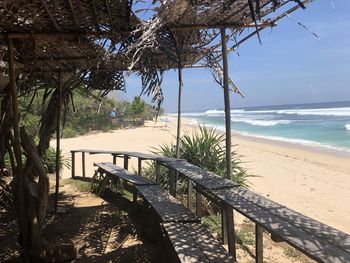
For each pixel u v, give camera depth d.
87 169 12.02
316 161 15.50
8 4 3.36
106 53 4.12
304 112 67.06
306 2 3.65
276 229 2.83
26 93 6.62
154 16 3.80
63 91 6.34
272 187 10.39
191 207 5.98
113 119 30.73
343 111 60.09
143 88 3.87
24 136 4.41
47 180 4.25
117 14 3.76
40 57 5.22
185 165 5.70
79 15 3.70
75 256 4.38
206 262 3.07
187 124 41.38
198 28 4.29
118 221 5.76
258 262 3.70
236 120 51.53
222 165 7.54
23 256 4.24
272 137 26.56
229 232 3.97
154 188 5.61
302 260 4.42
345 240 2.58
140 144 19.92
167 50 4.09
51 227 5.55
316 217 7.66
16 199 4.21
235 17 4.21
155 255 4.41
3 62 5.10
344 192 9.83
